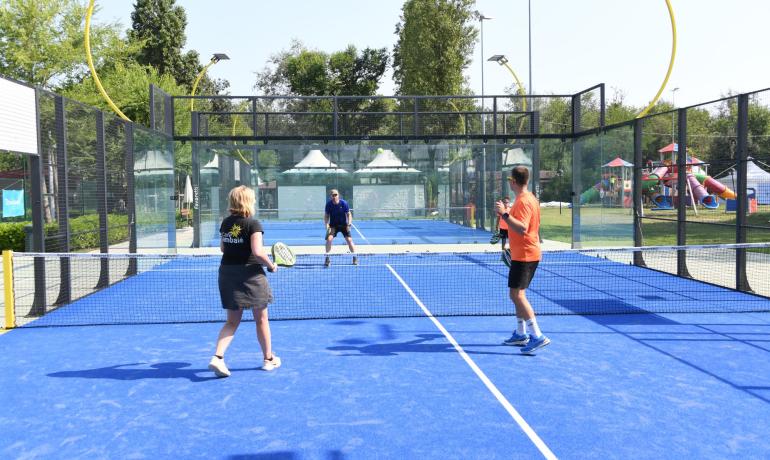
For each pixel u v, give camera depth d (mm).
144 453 3910
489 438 4117
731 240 19609
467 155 19734
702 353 6266
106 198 10922
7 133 7863
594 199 16359
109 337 7160
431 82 41500
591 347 6531
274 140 17953
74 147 10000
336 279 11867
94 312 8703
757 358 6074
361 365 5895
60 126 9375
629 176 14125
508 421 4422
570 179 18328
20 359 6195
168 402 4871
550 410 4641
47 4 31078
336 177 19469
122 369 5820
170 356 6297
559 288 10523
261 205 19328
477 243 19625
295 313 8477
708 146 28828
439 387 5207
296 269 13406
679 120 11719
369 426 4344
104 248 10883
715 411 4605
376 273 12734
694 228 25578
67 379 5500
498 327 7547
